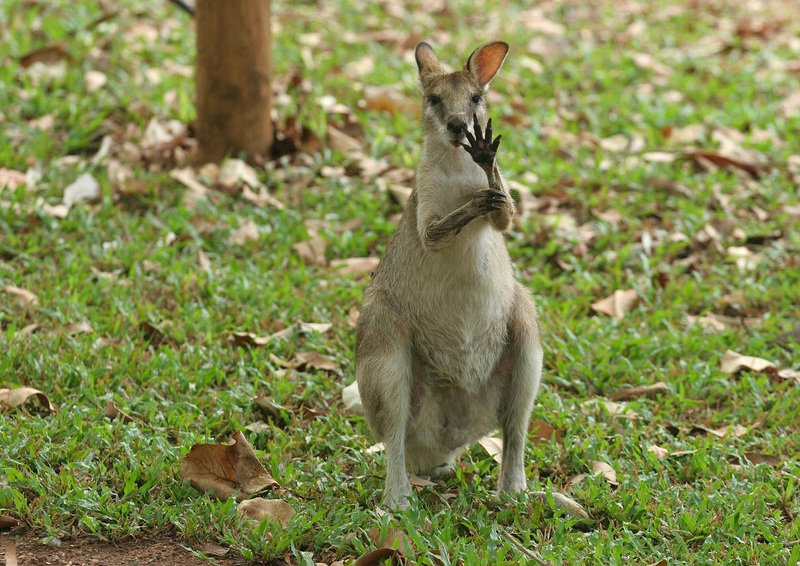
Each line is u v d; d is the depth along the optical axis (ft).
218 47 46.39
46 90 52.06
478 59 29.07
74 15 60.18
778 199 46.75
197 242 41.52
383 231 43.42
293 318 36.86
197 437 29.14
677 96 57.72
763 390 33.76
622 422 31.78
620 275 40.93
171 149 47.78
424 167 27.71
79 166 45.96
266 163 47.78
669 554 24.89
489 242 27.32
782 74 61.98
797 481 28.32
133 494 26.43
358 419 31.40
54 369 32.04
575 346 35.83
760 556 24.68
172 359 33.17
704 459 29.19
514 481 27.84
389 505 26.63
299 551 24.77
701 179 48.83
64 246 40.11
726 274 41.32
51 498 25.89
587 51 62.90
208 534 25.18
